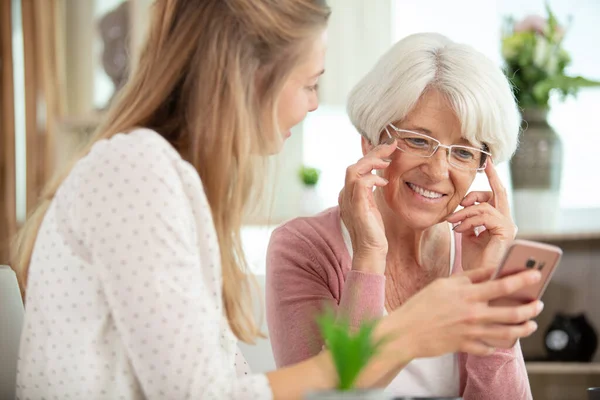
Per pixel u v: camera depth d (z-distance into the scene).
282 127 1.33
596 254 3.32
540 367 3.11
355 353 0.84
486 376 1.73
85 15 4.02
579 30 3.54
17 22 4.09
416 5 3.74
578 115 3.51
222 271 1.29
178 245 1.13
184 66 1.26
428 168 1.72
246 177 1.30
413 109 1.72
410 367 1.79
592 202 3.50
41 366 1.18
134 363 1.11
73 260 1.14
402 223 1.83
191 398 1.10
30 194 3.93
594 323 3.32
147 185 1.13
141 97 1.26
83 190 1.14
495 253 1.77
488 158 1.79
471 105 1.67
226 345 1.32
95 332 1.14
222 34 1.25
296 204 3.77
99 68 4.02
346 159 3.77
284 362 1.79
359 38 3.74
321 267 1.84
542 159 3.10
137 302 1.10
